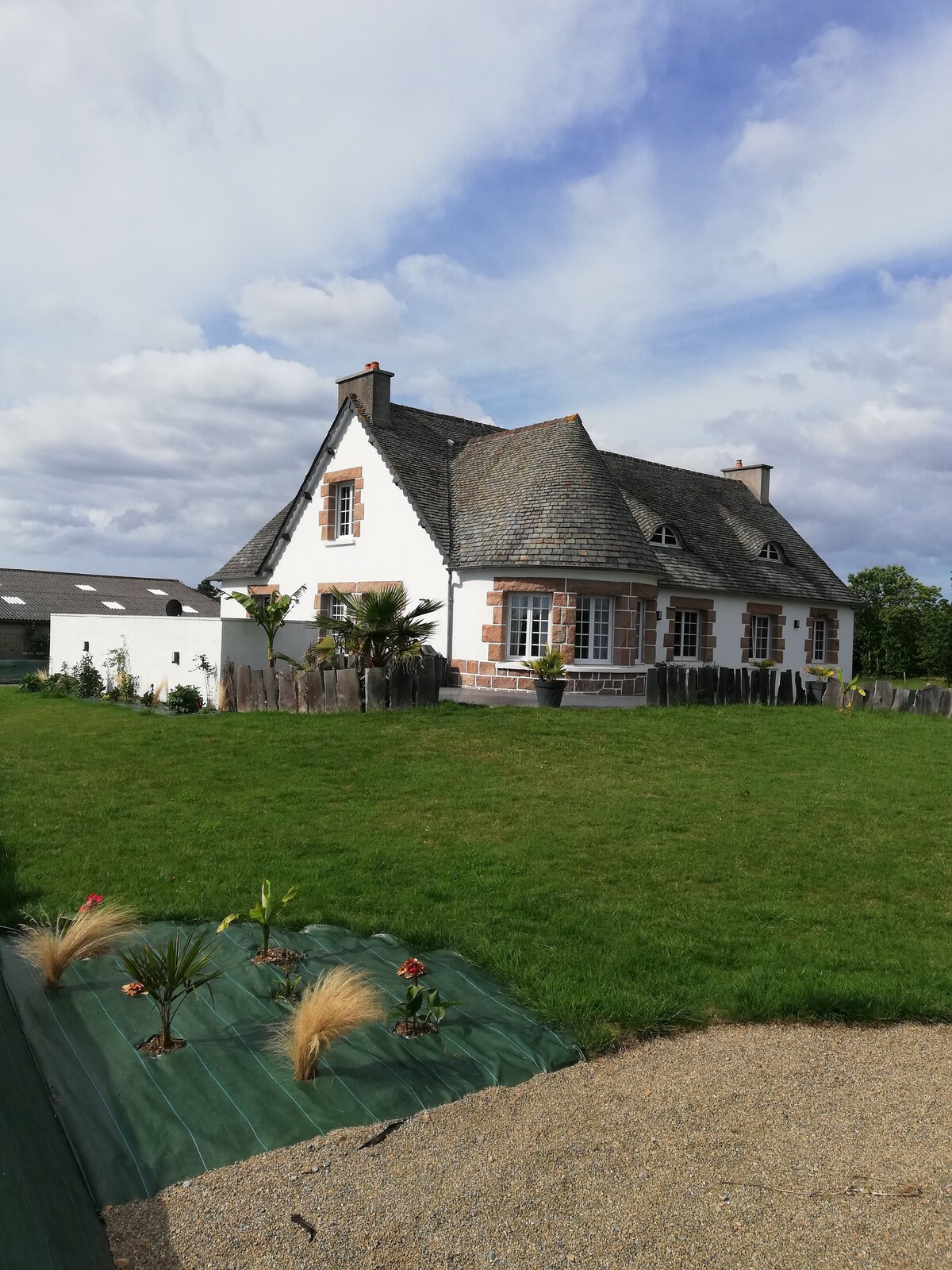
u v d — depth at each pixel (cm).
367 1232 323
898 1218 338
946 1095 435
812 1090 438
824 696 1994
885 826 956
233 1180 353
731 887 751
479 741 1337
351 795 1040
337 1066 436
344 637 1719
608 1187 353
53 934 543
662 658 2267
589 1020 492
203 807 977
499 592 2014
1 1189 267
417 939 600
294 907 654
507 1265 308
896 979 571
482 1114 406
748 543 2744
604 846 852
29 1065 397
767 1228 330
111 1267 301
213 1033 460
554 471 2097
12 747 1357
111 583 4872
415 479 2264
